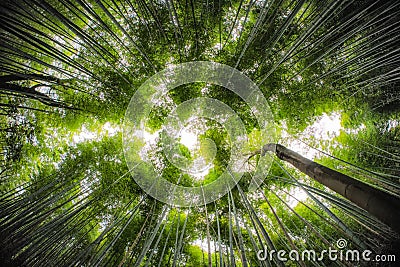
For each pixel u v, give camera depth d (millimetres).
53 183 7078
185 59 8719
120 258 7613
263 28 8625
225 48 8883
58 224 5703
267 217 9031
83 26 8578
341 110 9180
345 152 9305
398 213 2648
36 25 7516
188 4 8523
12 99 7156
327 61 8664
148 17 8500
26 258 4508
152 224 8414
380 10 6348
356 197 3230
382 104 8664
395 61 6605
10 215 5383
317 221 8812
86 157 8930
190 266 8344
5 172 7207
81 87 8633
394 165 8352
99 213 8117
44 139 8266
